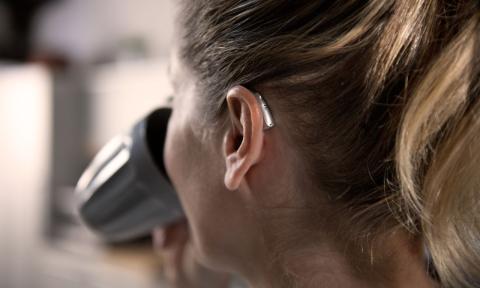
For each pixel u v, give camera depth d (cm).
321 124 30
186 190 37
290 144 31
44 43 244
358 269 32
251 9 30
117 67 193
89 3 223
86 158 192
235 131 32
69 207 180
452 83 27
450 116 28
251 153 31
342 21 29
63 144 195
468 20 27
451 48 27
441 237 30
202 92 34
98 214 49
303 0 29
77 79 195
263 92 31
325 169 31
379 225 31
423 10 28
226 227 35
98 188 46
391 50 29
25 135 198
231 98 31
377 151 30
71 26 230
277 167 32
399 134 28
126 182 43
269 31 30
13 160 202
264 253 34
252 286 37
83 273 169
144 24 199
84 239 173
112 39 212
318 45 29
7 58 240
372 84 29
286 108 30
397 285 32
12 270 203
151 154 41
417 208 29
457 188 28
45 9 243
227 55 31
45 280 190
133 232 51
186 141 36
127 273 147
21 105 198
